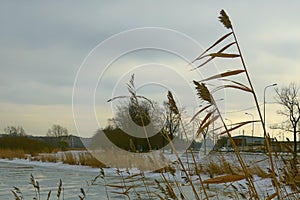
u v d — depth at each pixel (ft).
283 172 8.61
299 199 8.32
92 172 70.69
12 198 34.09
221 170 10.03
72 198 35.22
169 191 9.49
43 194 38.27
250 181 6.88
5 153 135.44
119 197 32.07
